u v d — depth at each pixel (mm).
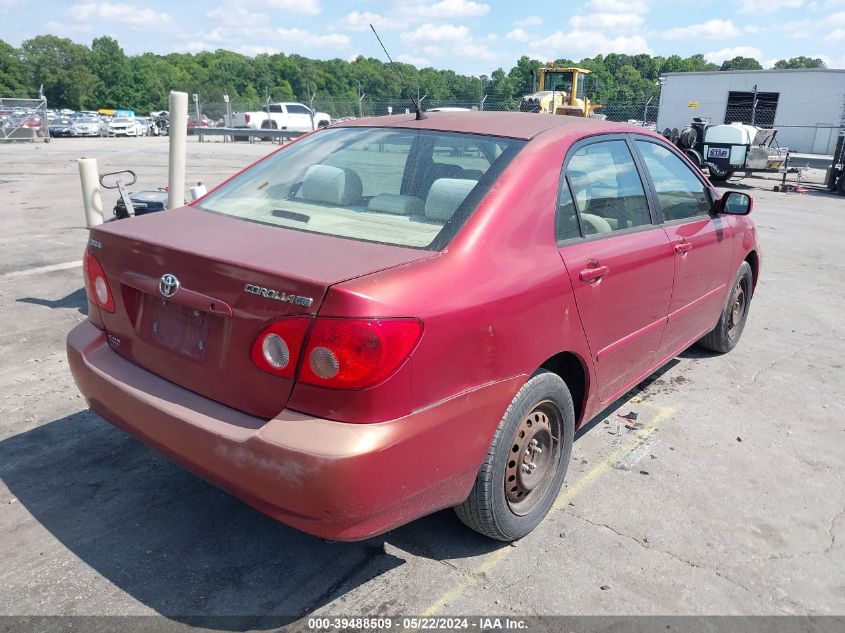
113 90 108375
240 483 2205
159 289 2457
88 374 2736
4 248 7922
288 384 2145
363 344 2039
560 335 2791
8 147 25906
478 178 2738
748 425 4074
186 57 135125
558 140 3031
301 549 2795
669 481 3414
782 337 5754
